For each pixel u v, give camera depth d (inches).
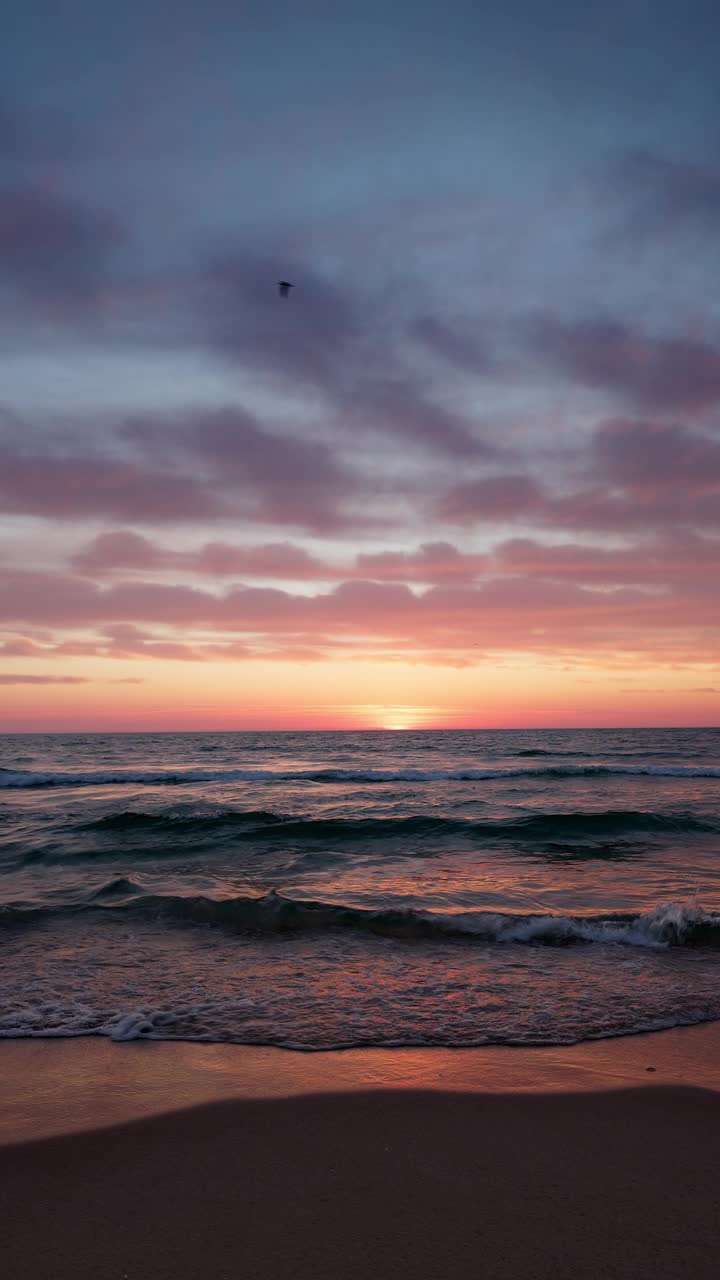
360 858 520.1
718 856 519.8
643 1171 132.3
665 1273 102.6
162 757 2050.9
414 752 2201.0
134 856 531.8
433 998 234.7
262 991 240.7
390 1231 113.9
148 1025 209.6
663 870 465.7
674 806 831.1
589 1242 110.3
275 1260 106.3
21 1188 127.7
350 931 319.0
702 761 1706.4
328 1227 115.2
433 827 654.5
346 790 1072.2
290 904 342.0
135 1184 128.9
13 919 337.7
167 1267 104.7
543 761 1743.4
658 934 307.9
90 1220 117.6
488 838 616.4
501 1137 146.2
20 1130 149.9
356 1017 217.6
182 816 711.7
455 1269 103.9
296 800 929.5
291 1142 144.7
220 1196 124.8
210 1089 169.5
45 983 247.4
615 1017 217.5
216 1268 104.5
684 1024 211.5
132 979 252.8
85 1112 158.1
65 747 2701.8
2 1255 107.9
